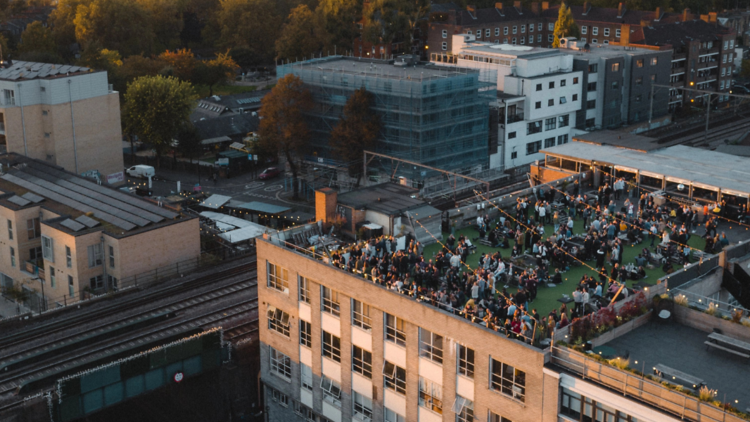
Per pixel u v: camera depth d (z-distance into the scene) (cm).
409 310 5812
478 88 14400
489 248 7181
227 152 16050
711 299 5725
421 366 5844
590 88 16875
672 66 19650
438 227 7319
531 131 15975
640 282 6288
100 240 9919
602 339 5312
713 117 18988
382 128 14075
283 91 14338
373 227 7100
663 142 16700
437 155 14062
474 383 5494
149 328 8712
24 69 14000
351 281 6200
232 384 7856
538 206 7638
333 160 14600
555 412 5003
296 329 6850
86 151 13812
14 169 12125
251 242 11538
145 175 15412
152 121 15738
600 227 7131
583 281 5944
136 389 7275
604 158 8688
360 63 15838
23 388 7156
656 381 4650
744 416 4250
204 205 12950
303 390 6981
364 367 6325
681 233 6844
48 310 9688
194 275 10269
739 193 7525
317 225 7294
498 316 5734
